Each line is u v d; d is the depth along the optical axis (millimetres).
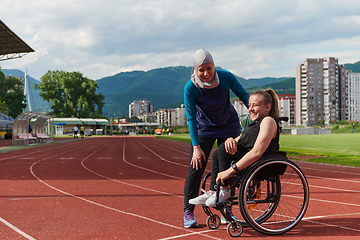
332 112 151625
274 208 3152
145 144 26250
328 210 3895
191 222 3188
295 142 26656
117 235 2941
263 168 2873
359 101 167250
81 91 87938
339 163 9867
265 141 2816
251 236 2922
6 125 45062
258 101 3047
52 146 21969
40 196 4898
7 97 68562
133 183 6250
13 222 3406
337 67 153500
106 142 30594
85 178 6914
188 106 3387
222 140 3516
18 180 6551
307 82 150625
